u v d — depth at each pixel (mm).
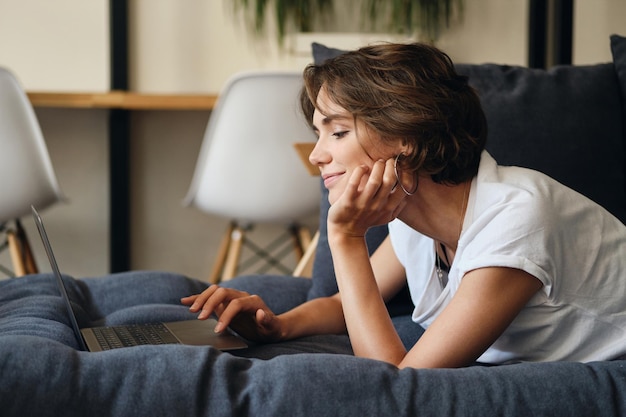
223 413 940
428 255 1417
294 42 3473
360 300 1248
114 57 3324
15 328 1317
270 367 984
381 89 1236
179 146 3621
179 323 1474
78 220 3570
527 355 1252
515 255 1160
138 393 940
